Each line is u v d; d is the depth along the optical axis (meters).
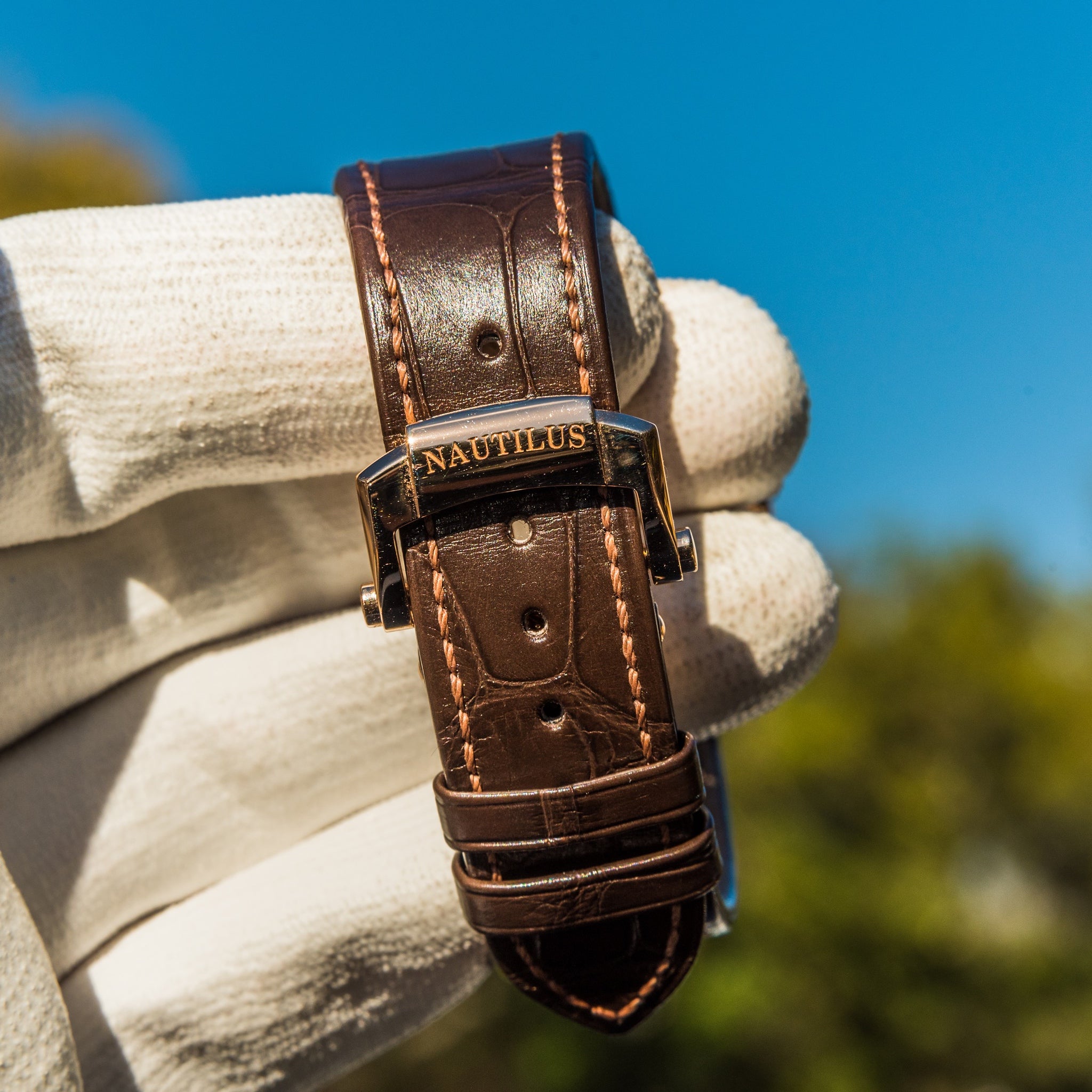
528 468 0.14
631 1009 0.15
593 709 0.14
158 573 0.16
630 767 0.14
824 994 1.29
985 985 1.31
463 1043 1.22
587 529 0.14
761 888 1.36
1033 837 1.64
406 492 0.14
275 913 0.16
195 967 0.16
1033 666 1.78
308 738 0.16
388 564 0.14
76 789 0.16
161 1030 0.16
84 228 0.15
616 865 0.14
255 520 0.16
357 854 0.16
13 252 0.14
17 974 0.14
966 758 1.71
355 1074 1.18
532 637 0.14
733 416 0.15
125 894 0.16
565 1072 1.19
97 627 0.16
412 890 0.16
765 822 1.50
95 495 0.15
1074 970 1.34
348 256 0.15
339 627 0.16
